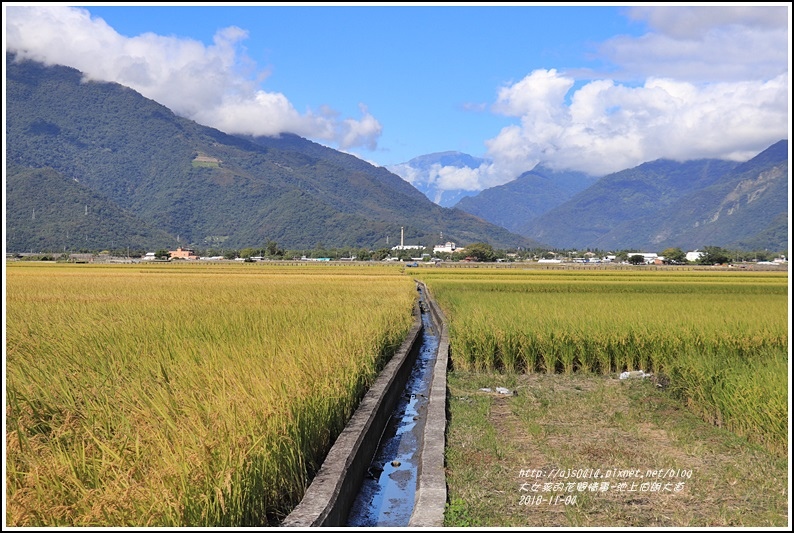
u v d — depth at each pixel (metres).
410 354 13.68
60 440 5.25
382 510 6.20
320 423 6.64
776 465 6.80
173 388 6.57
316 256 163.12
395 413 10.21
